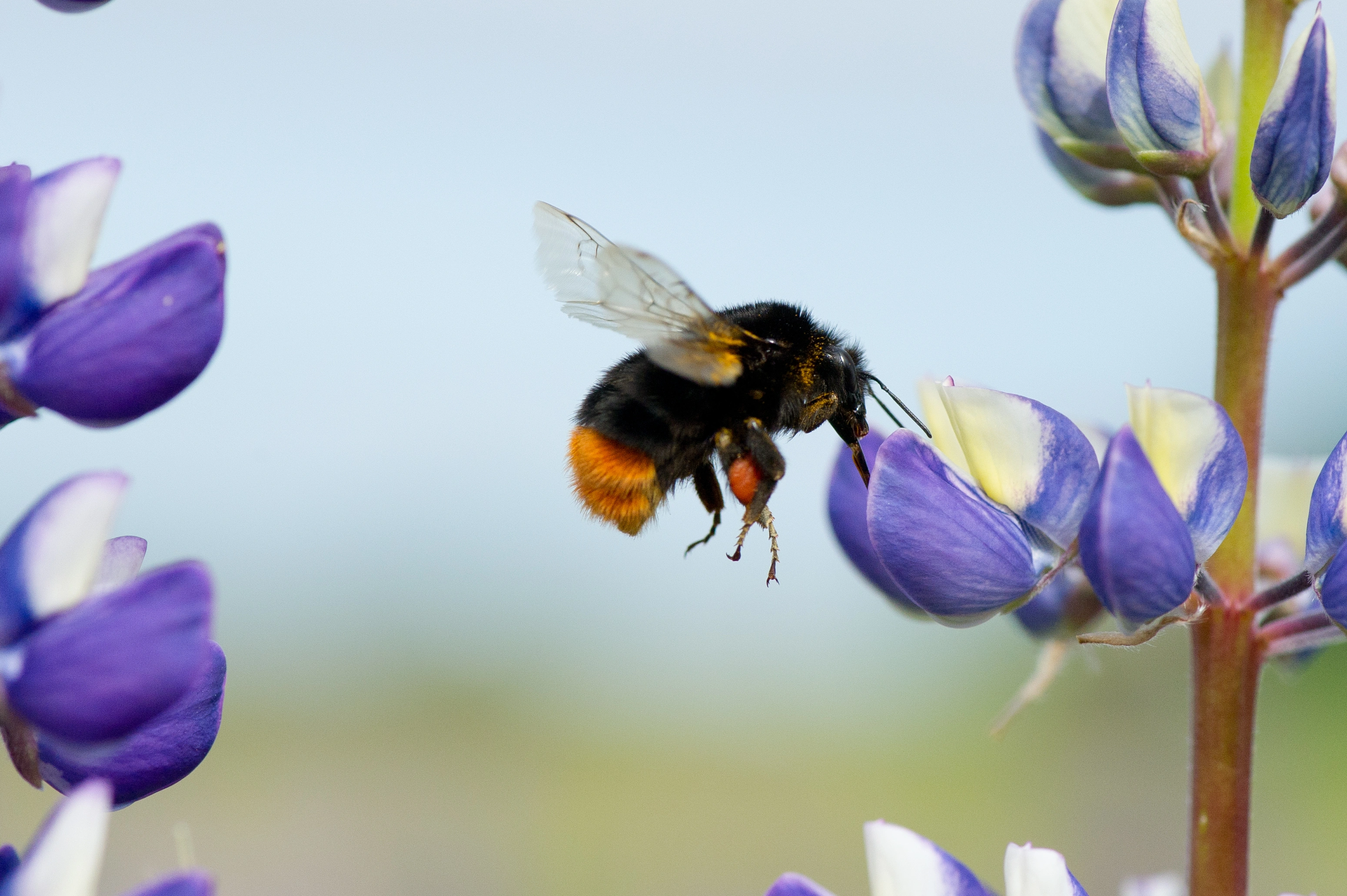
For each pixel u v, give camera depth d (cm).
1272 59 31
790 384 33
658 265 32
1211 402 30
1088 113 31
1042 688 32
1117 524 29
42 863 27
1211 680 31
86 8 30
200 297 29
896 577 31
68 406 28
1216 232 31
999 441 31
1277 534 33
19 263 28
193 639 28
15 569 28
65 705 28
